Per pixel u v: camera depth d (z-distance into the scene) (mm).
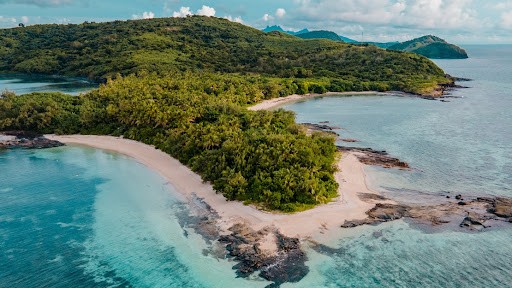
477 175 85062
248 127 104312
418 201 72250
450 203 71125
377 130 126500
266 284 50875
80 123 122812
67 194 79125
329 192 72875
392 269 53656
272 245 58469
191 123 107375
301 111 160625
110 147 108438
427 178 83438
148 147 105625
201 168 85375
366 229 62531
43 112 125500
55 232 64562
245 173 75250
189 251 58094
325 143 89312
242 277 52219
